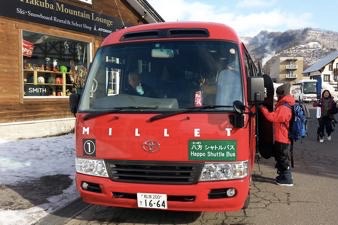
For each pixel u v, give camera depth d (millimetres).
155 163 5496
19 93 14141
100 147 5688
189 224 6359
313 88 50906
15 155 10672
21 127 14062
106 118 5688
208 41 6090
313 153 13133
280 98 8477
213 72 5848
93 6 17672
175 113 5496
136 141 5543
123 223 6387
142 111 5621
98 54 6422
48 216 6512
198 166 5426
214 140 5422
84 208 6973
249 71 7492
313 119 27562
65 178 8656
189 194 5430
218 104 5609
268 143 8766
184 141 5441
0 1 13273
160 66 6027
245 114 5559
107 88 6094
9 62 13695
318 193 8195
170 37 6215
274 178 9461
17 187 7973
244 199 5582
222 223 6406
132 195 5625
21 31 14086
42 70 15312
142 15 20828
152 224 6352
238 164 5465
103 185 5656
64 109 16312
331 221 6520
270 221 6512
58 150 11531
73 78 16719
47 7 15188
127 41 6355
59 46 16125
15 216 6438
